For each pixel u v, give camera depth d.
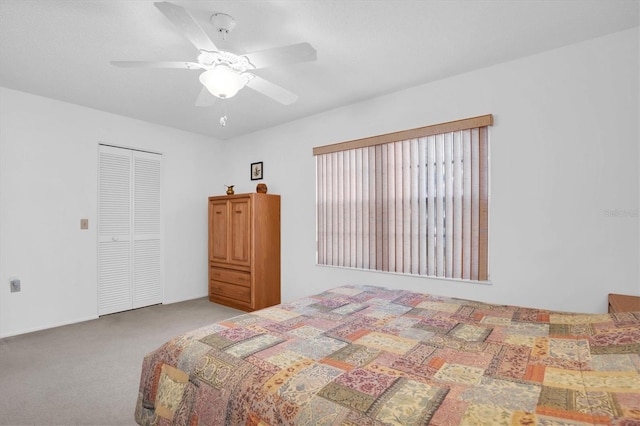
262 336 1.51
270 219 4.25
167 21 2.06
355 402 0.99
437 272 3.06
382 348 1.39
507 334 1.54
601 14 2.07
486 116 2.74
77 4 1.89
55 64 2.66
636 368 1.10
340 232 3.79
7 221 3.21
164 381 1.41
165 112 3.89
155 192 4.39
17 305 3.25
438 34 2.27
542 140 2.56
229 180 5.14
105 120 3.88
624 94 2.28
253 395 1.11
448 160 3.00
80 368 2.51
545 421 0.86
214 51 1.83
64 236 3.56
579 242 2.43
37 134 3.38
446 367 1.21
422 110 3.14
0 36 2.23
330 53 2.51
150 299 4.33
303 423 0.97
